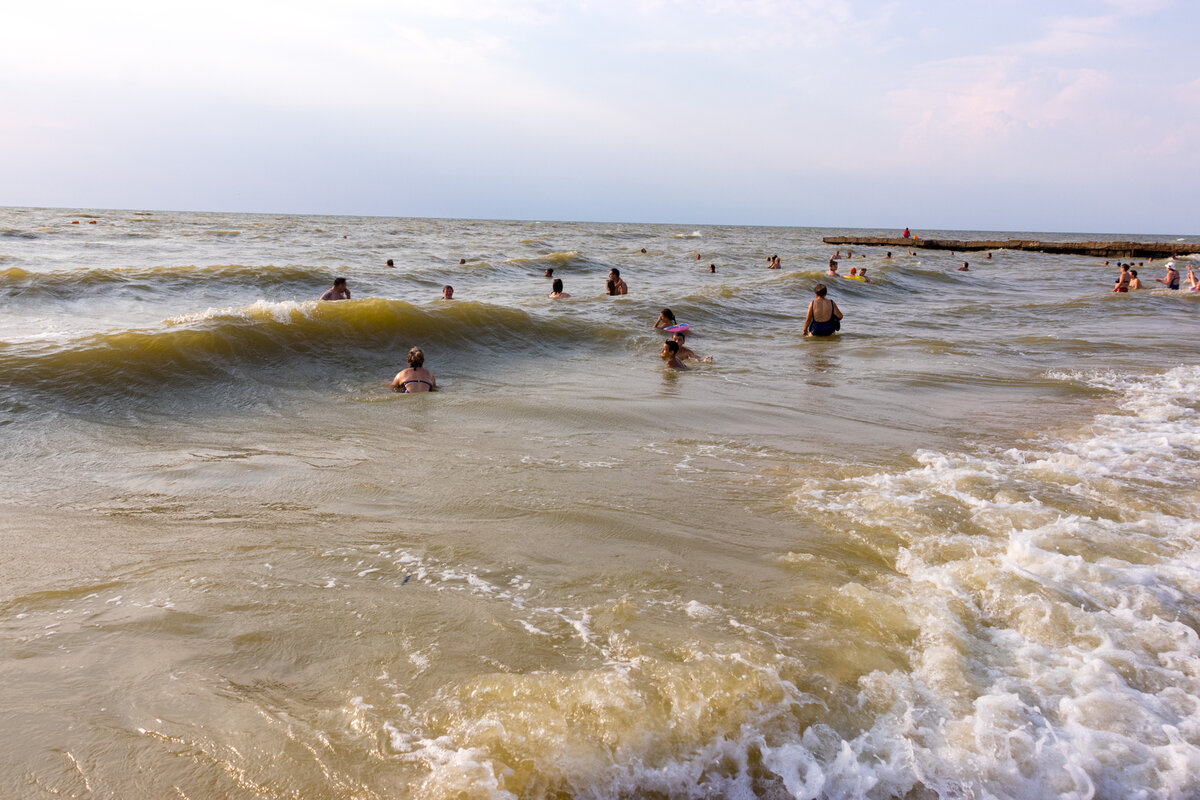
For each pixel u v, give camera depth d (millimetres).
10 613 3367
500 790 2318
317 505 4867
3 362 7305
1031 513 4758
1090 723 2691
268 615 3395
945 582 3746
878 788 2396
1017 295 24266
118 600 3516
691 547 4258
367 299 11328
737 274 28109
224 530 4406
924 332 14789
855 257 40500
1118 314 17906
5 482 5098
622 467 5844
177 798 2316
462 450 6254
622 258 34812
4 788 2322
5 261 21656
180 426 6734
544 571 3922
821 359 11523
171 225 59062
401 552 4145
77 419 6613
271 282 17672
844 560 4090
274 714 2697
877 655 3090
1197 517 4832
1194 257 48562
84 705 2736
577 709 2666
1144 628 3342
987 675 2977
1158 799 2385
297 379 8742
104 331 8578
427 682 2887
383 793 2324
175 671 2953
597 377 9883
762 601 3580
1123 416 7949
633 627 3301
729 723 2627
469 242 47281
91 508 4703
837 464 6004
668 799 2352
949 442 6809
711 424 7371
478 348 11172
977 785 2422
